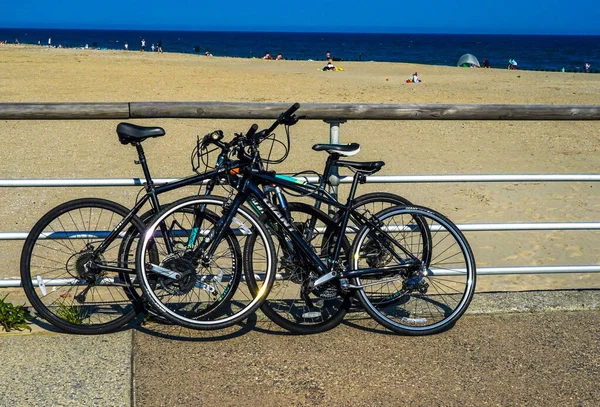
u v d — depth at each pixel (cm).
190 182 395
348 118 436
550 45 15062
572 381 355
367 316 430
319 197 405
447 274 443
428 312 432
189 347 384
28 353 371
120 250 400
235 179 394
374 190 842
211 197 388
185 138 1141
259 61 4275
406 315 427
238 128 1230
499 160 1048
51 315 390
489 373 361
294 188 399
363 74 3128
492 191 855
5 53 3412
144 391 338
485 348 389
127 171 923
